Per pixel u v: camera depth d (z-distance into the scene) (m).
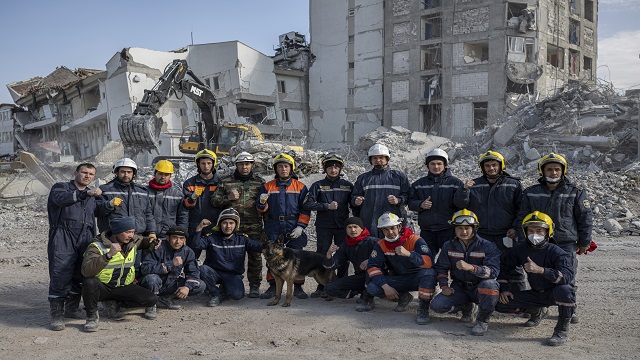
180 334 6.00
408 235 6.72
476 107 37.50
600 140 20.98
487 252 6.08
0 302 7.64
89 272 6.09
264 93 42.88
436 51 38.97
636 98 22.44
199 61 43.28
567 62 40.22
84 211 6.45
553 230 5.97
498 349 5.38
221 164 17.25
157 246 6.96
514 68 35.69
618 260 10.01
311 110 46.62
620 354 5.16
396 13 40.88
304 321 6.43
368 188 7.52
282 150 17.97
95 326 6.15
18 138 55.59
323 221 7.85
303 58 46.94
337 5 44.88
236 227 7.52
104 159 31.41
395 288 6.71
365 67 42.91
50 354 5.32
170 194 7.40
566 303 5.50
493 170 6.59
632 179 16.94
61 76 55.69
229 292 7.52
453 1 37.81
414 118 39.84
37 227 16.75
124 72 39.19
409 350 5.34
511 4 36.56
